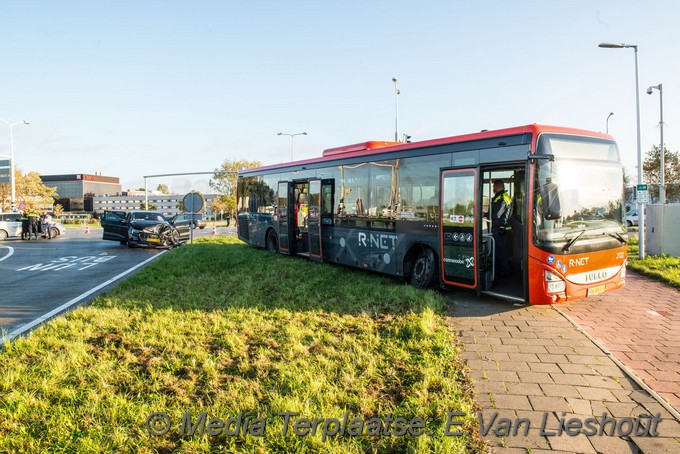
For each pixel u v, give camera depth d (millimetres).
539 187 7340
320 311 7562
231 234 35062
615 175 8219
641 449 3633
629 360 5621
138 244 22031
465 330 6742
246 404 4270
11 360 5496
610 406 4344
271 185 16281
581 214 7668
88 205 133125
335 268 12211
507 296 7789
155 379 4883
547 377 5004
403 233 9922
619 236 8078
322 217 12969
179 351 5719
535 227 7328
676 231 13867
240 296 8711
